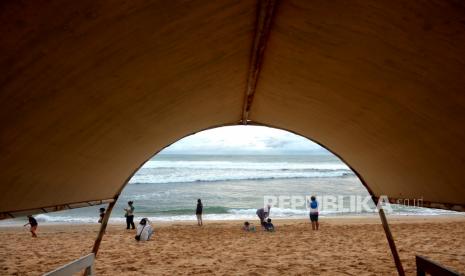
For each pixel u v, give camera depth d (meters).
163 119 4.50
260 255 11.67
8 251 12.92
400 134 3.84
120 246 13.63
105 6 1.94
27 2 1.61
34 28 1.80
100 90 2.81
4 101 2.11
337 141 5.48
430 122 3.24
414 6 2.10
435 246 12.55
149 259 11.23
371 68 3.05
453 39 2.23
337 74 3.44
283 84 4.22
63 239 15.49
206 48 3.10
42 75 2.17
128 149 4.66
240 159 108.31
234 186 42.66
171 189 40.97
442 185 3.93
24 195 3.19
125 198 35.62
